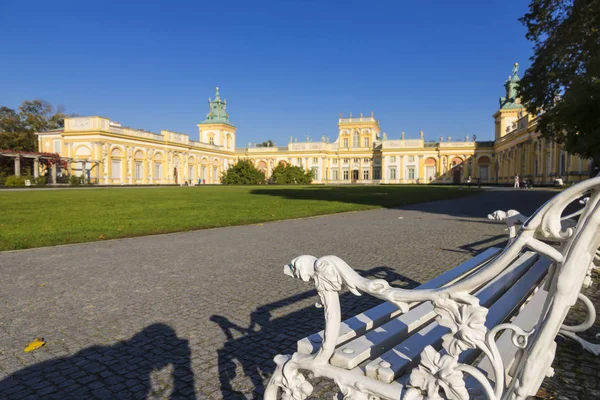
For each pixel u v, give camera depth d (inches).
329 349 65.5
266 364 116.6
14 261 260.5
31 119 2568.9
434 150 3046.3
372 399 61.9
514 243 53.6
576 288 53.1
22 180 1769.2
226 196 1051.9
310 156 3371.1
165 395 100.4
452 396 55.0
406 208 695.7
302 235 372.5
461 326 53.9
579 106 499.2
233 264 250.5
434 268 234.7
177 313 161.2
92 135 2102.6
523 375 55.7
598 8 497.0
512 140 2378.2
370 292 58.6
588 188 49.8
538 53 609.0
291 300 176.9
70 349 128.0
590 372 109.8
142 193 1235.9
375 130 3462.1
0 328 146.7
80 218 495.5
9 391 102.9
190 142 2844.5
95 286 201.3
